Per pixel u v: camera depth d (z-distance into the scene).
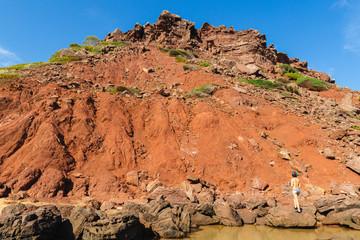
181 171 16.39
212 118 20.72
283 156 18.14
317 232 10.16
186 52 45.44
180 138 19.33
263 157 18.08
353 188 14.56
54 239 8.56
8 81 21.73
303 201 13.84
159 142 18.70
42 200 12.05
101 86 27.23
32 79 22.83
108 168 16.02
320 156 18.59
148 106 22.11
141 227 9.56
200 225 11.32
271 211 11.59
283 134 21.23
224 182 16.30
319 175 16.84
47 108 18.41
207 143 18.97
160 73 34.22
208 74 30.81
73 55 35.69
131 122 20.41
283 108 24.95
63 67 29.95
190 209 11.48
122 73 33.78
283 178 16.53
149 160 17.36
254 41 60.38
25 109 19.03
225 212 11.77
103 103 20.97
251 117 22.39
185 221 10.47
